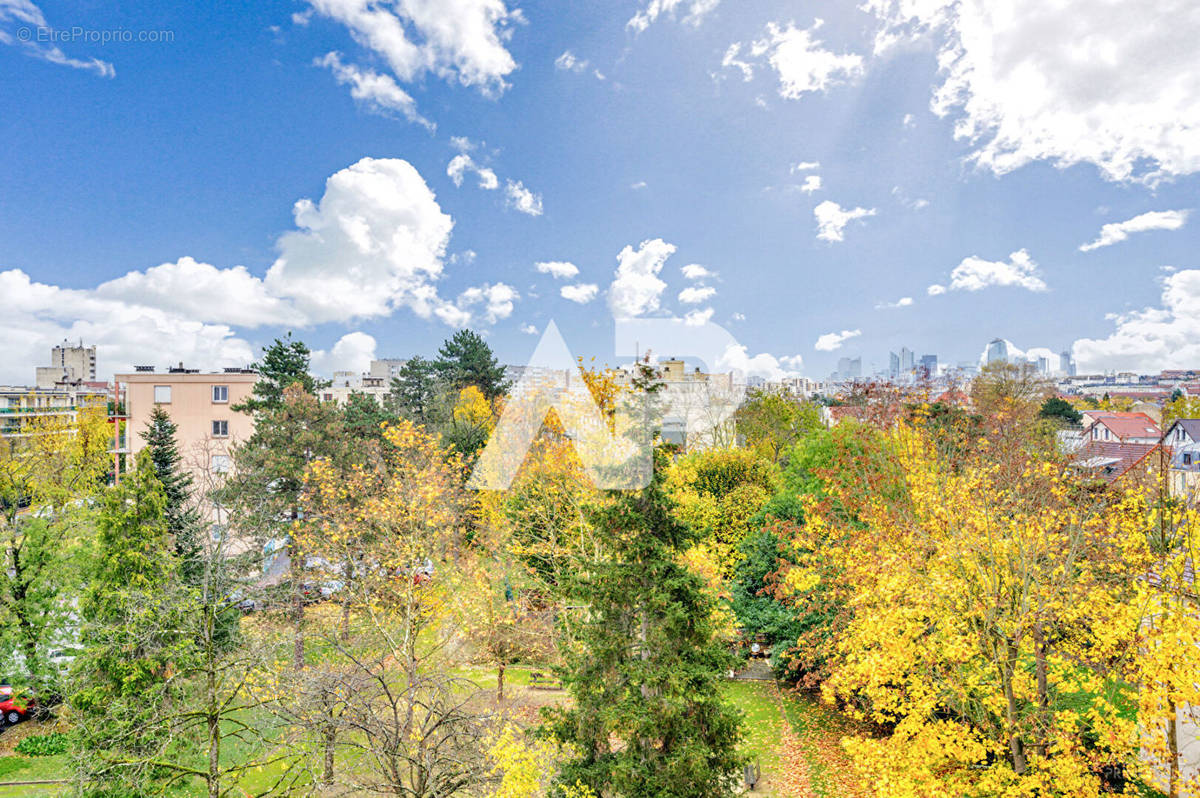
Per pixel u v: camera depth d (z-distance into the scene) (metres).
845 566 16.30
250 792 15.76
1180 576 9.84
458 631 19.19
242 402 41.97
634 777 10.08
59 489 24.84
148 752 14.03
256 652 13.84
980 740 12.02
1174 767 9.31
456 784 11.79
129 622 14.75
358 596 19.30
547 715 11.58
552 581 20.80
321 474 20.89
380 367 92.19
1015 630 10.75
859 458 19.02
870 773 11.37
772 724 19.19
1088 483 13.14
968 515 12.07
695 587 10.69
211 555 14.91
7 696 20.72
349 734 16.62
